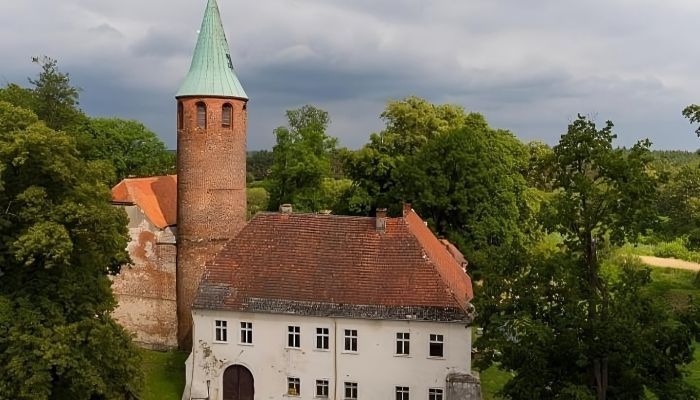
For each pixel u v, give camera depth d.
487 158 58.16
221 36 43.22
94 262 31.97
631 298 22.06
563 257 23.33
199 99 41.91
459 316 35.88
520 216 61.12
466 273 50.44
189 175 42.56
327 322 37.47
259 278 39.28
